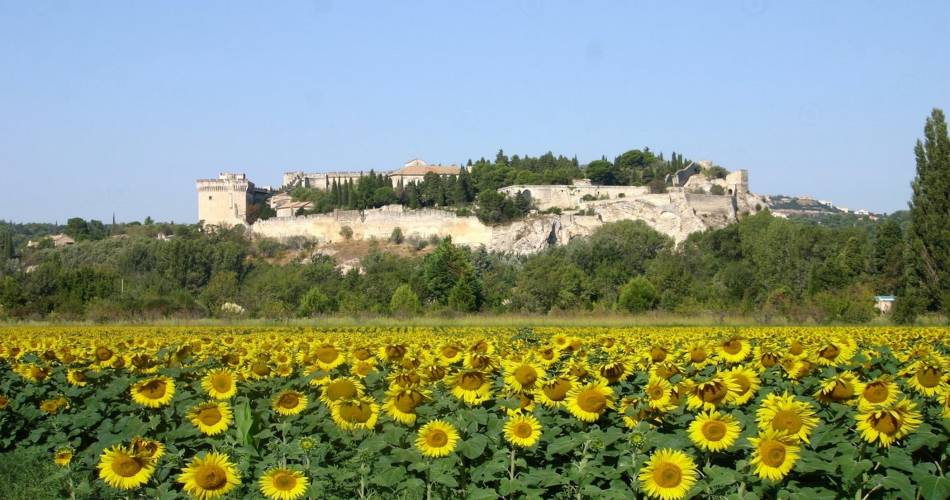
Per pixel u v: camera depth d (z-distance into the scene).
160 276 131.25
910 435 9.05
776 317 62.56
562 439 9.62
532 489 9.10
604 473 9.21
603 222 187.00
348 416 10.64
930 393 10.38
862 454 8.63
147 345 22.91
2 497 12.30
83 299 91.88
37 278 96.25
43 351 20.70
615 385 11.78
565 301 89.50
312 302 84.62
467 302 86.31
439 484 9.64
